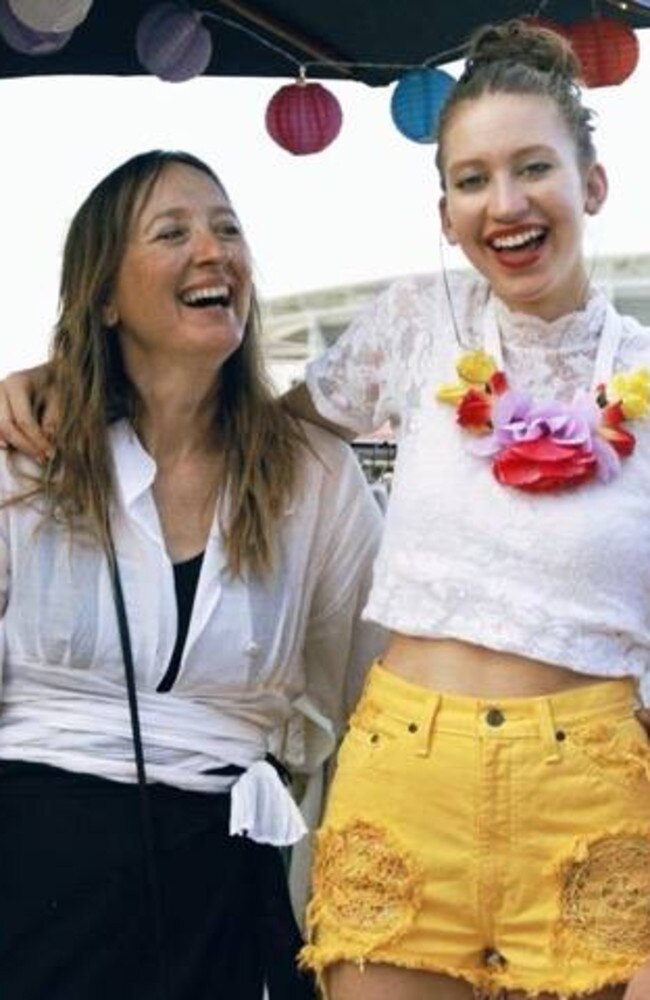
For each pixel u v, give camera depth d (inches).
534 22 107.0
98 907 82.8
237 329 87.4
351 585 93.4
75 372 88.0
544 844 75.4
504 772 75.2
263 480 88.6
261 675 88.0
